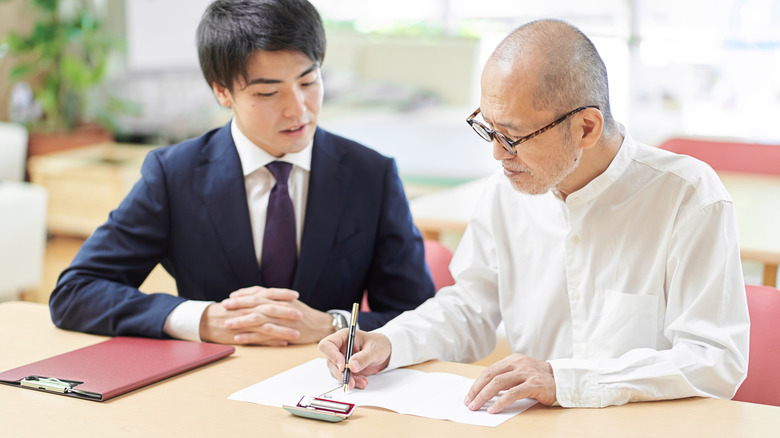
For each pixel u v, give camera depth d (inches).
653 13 188.5
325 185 67.7
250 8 60.6
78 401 49.5
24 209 143.6
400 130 207.5
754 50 182.2
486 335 64.4
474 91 204.1
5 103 201.8
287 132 63.4
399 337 56.8
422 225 102.7
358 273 68.9
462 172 202.1
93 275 65.1
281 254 66.9
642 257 58.2
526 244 63.7
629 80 189.9
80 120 214.8
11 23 201.9
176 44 209.9
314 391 51.6
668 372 50.1
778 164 131.8
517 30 53.7
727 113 185.6
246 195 67.4
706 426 46.8
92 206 188.5
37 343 60.6
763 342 60.4
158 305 61.9
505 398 48.5
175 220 67.4
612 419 47.8
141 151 209.5
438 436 45.2
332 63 213.5
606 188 58.4
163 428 45.8
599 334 58.4
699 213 55.5
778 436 45.5
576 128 52.9
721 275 53.9
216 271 67.1
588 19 195.8
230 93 63.4
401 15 213.5
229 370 55.2
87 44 200.1
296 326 60.7
